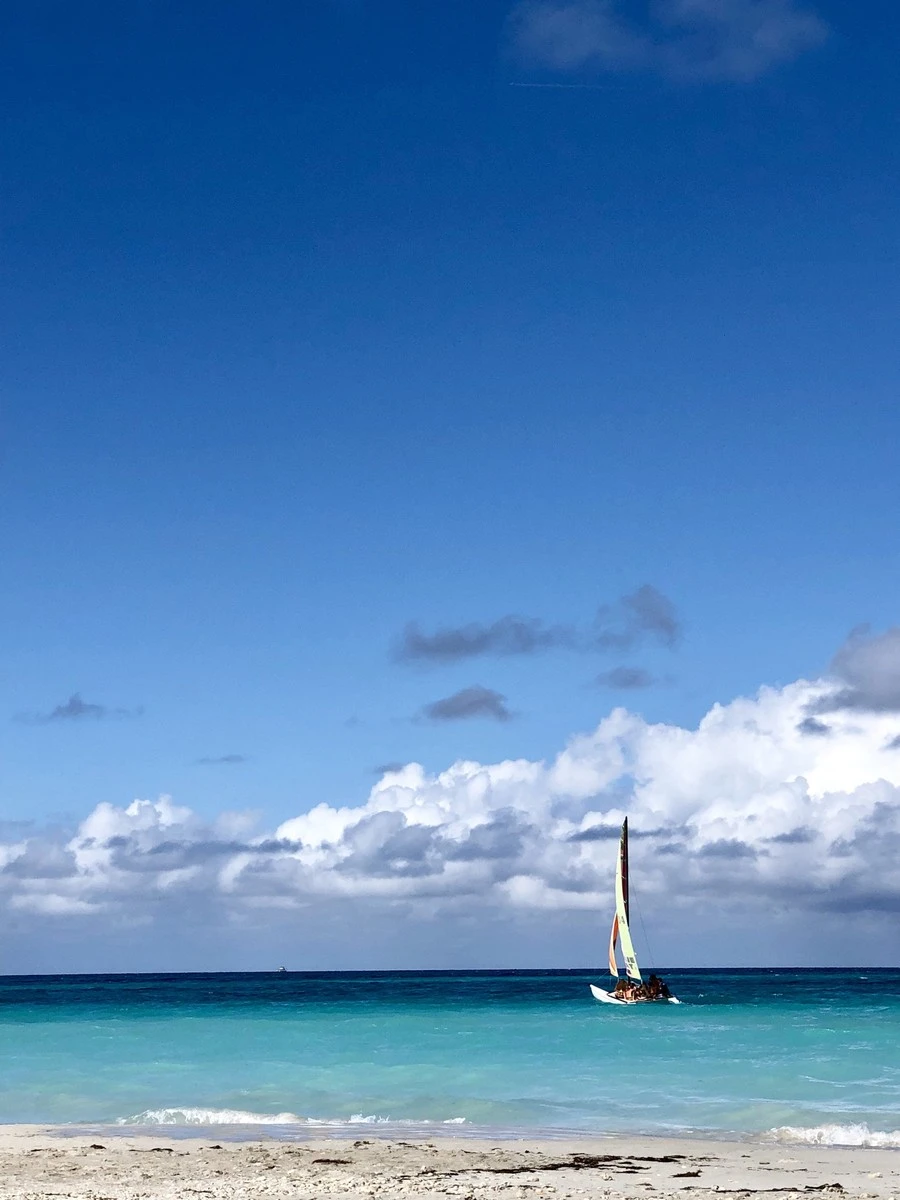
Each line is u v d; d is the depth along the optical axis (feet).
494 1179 79.00
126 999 398.83
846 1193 74.02
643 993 299.38
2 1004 351.46
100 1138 104.06
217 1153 92.89
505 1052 176.76
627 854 307.17
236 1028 227.20
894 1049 177.58
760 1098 130.41
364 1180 77.97
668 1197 71.05
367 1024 235.20
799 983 633.61
